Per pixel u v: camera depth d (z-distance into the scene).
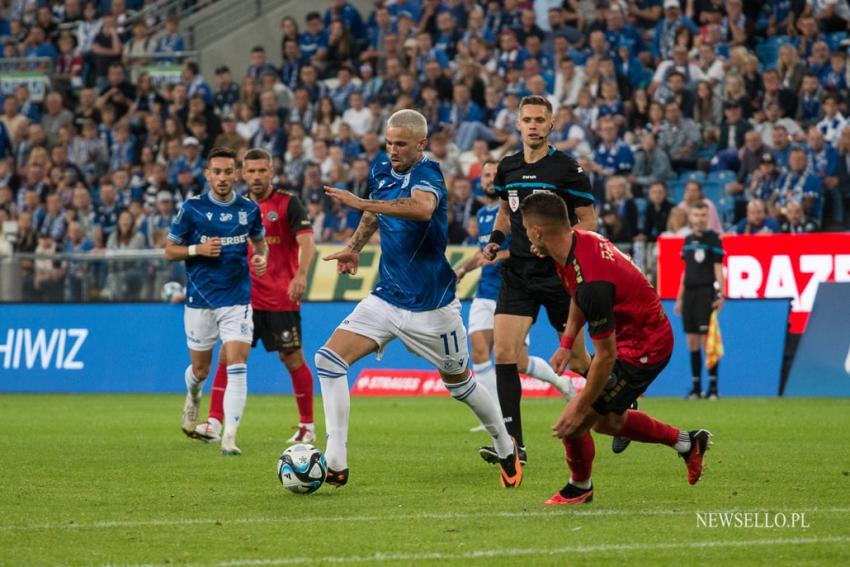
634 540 14.98
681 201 53.00
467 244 51.00
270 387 49.72
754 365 45.28
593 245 16.72
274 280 29.00
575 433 17.50
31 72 70.94
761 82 55.53
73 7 74.94
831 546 14.59
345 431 19.88
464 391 20.42
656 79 56.69
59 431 31.97
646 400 43.47
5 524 16.44
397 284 20.27
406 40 63.97
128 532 15.74
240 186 56.72
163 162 62.31
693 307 43.47
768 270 45.38
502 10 62.22
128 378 51.19
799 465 23.16
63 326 52.44
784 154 51.41
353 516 17.03
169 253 26.33
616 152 53.25
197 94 65.38
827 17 58.50
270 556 14.04
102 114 65.81
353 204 19.19
